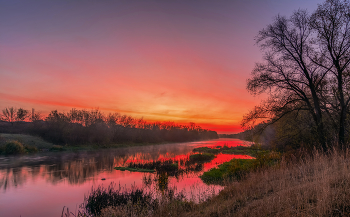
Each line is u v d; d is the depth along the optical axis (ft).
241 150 177.99
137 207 29.04
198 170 76.33
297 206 17.17
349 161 25.36
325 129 53.57
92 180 59.88
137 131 288.10
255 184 30.83
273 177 32.40
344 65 50.19
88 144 184.34
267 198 21.75
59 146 152.15
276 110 60.29
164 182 51.57
